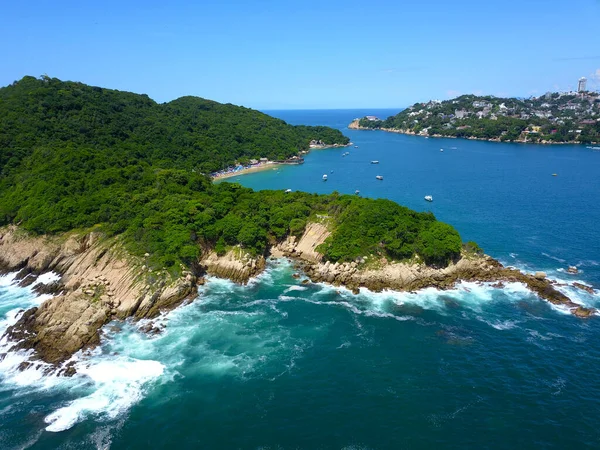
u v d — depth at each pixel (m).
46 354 70.38
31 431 54.66
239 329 78.38
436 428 54.25
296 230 113.94
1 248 108.38
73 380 64.56
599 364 66.69
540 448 50.81
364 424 55.19
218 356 70.31
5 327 78.25
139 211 109.06
